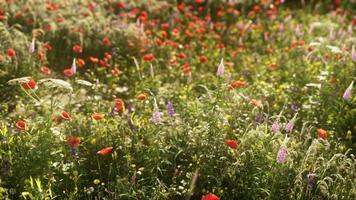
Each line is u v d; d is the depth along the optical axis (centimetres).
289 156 482
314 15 1158
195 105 577
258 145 503
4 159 464
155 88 691
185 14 972
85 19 837
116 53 797
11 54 623
